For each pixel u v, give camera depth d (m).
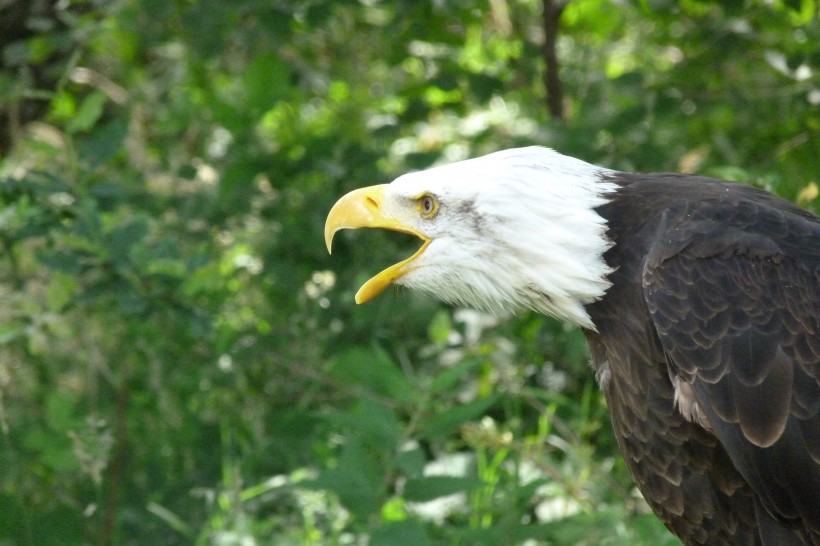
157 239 11.50
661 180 7.13
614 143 11.39
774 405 6.24
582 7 13.66
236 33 11.97
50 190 9.48
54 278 9.94
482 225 7.09
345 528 9.04
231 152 11.70
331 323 11.12
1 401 9.89
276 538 9.08
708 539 6.91
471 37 13.38
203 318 9.49
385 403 9.44
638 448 6.94
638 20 13.34
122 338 10.80
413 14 11.93
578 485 9.34
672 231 6.62
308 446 10.23
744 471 6.33
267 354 10.82
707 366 6.34
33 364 10.66
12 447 10.17
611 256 6.88
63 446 9.66
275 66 11.45
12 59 12.08
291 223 11.47
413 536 7.87
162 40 12.88
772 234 6.54
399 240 11.34
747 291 6.37
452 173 7.22
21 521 9.91
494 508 8.98
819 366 6.25
